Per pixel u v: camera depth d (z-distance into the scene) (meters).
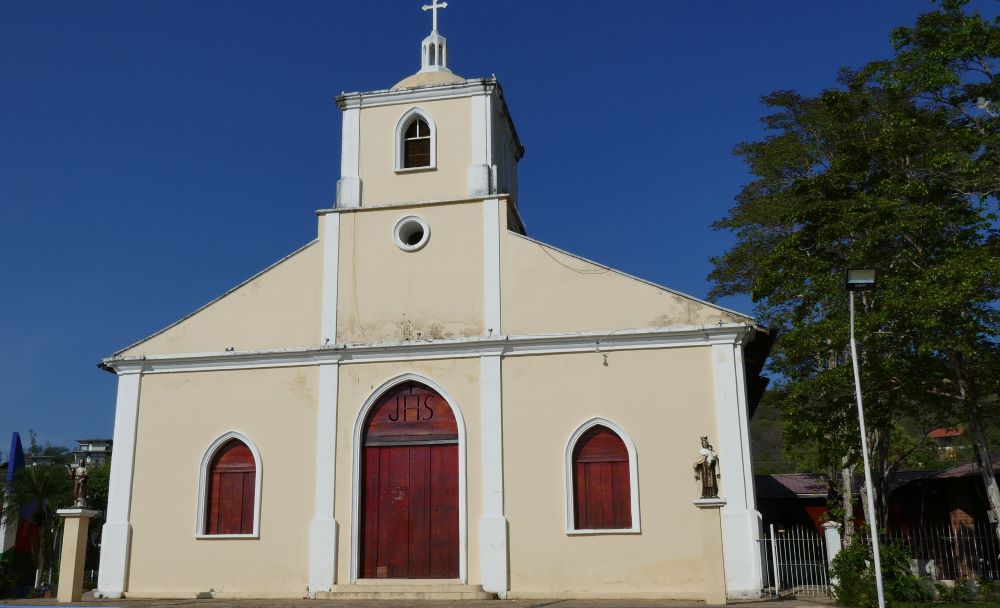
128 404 21.22
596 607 16.41
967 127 21.17
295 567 19.58
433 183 21.92
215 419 20.88
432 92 22.62
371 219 21.78
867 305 22.23
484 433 19.61
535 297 20.28
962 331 19.16
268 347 21.12
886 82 21.78
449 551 19.41
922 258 20.97
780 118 32.72
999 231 21.08
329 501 19.83
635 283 19.88
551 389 19.58
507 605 17.11
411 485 19.94
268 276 21.70
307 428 20.44
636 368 19.31
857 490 29.22
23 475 38.25
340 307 21.19
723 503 16.80
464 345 20.19
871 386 21.47
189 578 19.92
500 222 21.05
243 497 20.44
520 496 19.09
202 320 21.59
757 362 21.88
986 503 28.98
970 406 21.19
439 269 21.05
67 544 19.56
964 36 20.59
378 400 20.58
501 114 24.02
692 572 17.97
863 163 22.77
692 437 18.67
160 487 20.62
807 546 19.42
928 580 20.23
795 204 25.30
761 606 16.05
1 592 34.66
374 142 22.61
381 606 17.20
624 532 18.44
